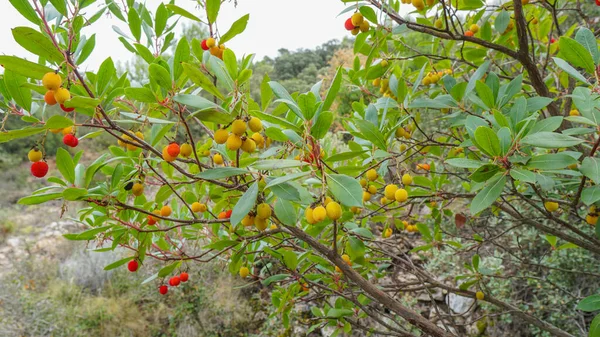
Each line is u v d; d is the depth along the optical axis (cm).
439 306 398
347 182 106
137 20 161
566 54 122
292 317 451
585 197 132
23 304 512
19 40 98
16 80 116
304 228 217
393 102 196
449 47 250
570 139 118
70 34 110
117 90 121
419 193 217
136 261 182
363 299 231
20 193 1159
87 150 1305
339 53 1126
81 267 616
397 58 217
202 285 532
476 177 129
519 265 337
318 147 114
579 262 326
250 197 110
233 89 111
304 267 219
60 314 500
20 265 664
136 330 495
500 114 134
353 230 195
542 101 154
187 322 501
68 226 897
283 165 111
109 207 151
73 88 122
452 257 404
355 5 183
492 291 357
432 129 415
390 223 271
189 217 241
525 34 183
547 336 319
